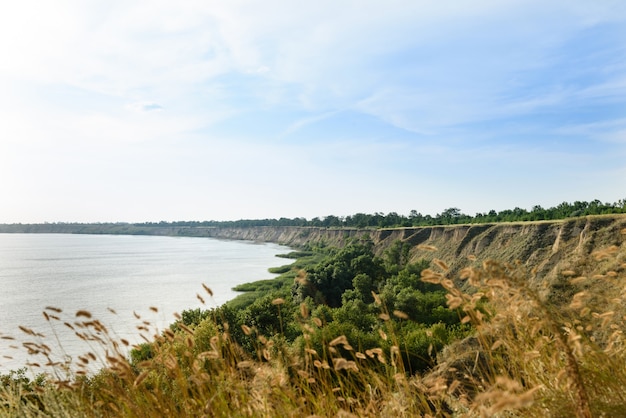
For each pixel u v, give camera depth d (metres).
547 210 123.31
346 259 96.81
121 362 3.84
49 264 185.62
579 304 3.43
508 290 3.44
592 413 3.15
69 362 4.18
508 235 112.12
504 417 3.49
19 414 4.32
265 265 169.88
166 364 4.05
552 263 84.50
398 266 108.12
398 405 4.04
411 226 183.38
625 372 3.38
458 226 134.50
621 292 3.34
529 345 3.74
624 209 94.81
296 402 4.01
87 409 4.07
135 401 3.99
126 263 186.38
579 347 2.93
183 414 3.91
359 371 4.37
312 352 4.19
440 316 47.16
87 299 95.69
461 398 3.85
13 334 60.03
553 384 3.60
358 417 3.83
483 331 3.82
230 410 3.94
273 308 31.08
